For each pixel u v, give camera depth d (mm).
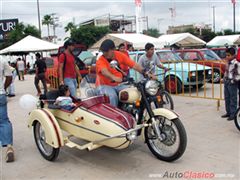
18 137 6406
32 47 18594
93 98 4668
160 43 19328
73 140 5680
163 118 4602
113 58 5062
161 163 4703
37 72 12281
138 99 4770
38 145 5270
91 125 4426
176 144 4777
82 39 43094
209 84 13469
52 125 4723
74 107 4727
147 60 7133
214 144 5418
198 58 13680
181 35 21547
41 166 4840
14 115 8562
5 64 4977
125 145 4219
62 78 6781
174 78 10680
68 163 4895
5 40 52969
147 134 4871
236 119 6047
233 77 6668
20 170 4734
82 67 9055
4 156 5340
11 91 12516
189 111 7949
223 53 17203
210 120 6988
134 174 4387
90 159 5004
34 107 5410
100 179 4289
